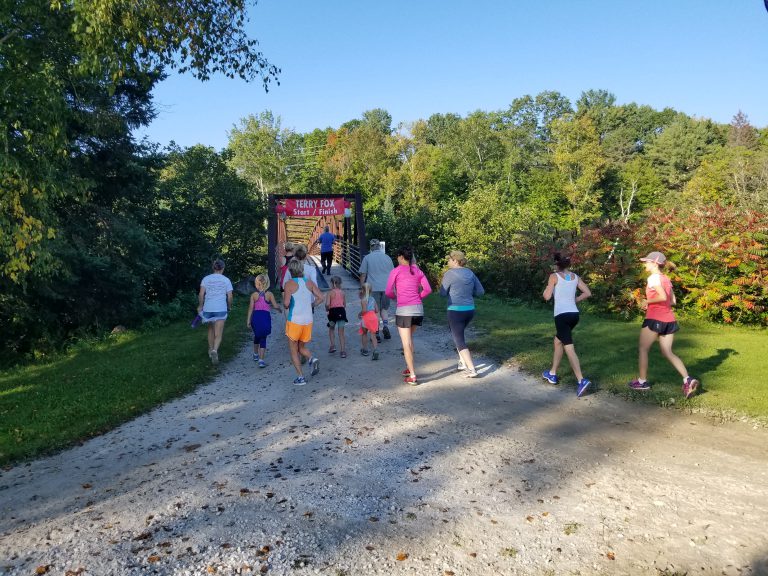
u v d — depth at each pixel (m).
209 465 4.85
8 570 3.24
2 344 13.82
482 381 7.32
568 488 4.11
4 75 8.12
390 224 27.91
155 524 3.74
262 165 56.66
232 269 25.59
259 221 25.05
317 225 35.94
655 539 3.36
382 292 10.20
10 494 4.55
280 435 5.56
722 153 59.50
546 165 68.25
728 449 4.74
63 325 15.28
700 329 11.12
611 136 81.62
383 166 63.97
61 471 5.02
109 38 8.30
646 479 4.21
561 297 6.57
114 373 8.63
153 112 17.23
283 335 11.38
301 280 7.50
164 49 9.19
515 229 24.38
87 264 14.33
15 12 8.38
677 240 12.64
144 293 20.50
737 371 7.14
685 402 5.91
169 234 22.03
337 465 4.69
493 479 4.32
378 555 3.26
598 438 5.14
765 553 3.17
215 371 8.62
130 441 5.71
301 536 3.50
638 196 60.94
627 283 12.30
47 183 8.98
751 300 11.52
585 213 54.72
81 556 3.36
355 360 8.81
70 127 13.35
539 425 5.57
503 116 90.25
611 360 7.90
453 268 7.55
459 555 3.25
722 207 13.02
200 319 9.04
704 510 3.69
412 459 4.78
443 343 9.83
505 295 17.28
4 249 8.42
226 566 3.18
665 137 70.19
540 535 3.46
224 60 10.16
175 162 23.61
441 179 59.56
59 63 9.33
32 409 6.99
